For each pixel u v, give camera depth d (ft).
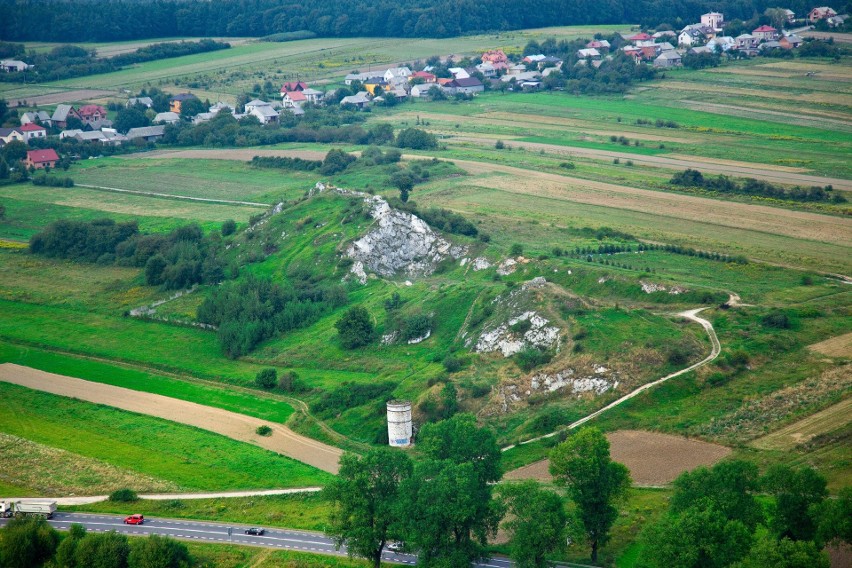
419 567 627.05
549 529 600.80
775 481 609.83
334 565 641.81
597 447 637.71
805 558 531.09
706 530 572.10
